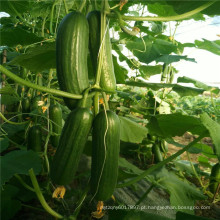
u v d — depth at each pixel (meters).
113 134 0.31
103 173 0.31
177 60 0.71
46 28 0.84
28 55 0.44
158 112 1.06
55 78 0.92
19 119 0.82
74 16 0.32
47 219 0.51
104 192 0.32
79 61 0.31
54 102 0.65
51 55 0.47
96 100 0.33
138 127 0.68
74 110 0.31
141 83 0.77
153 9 0.76
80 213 0.54
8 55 0.81
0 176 0.37
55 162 0.31
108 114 0.32
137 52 0.79
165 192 0.75
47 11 0.69
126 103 1.24
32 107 0.70
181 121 0.51
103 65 0.34
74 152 0.31
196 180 0.88
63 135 0.31
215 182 0.71
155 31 0.89
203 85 0.80
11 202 0.46
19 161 0.40
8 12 0.71
